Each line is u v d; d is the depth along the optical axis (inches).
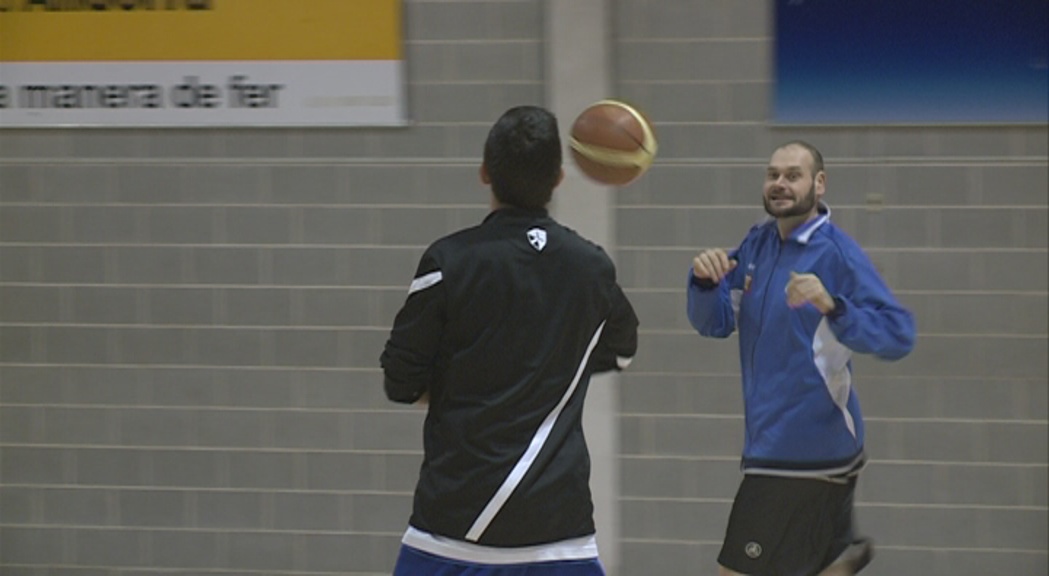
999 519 513.7
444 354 311.3
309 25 521.7
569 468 308.5
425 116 521.3
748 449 402.9
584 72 511.8
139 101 528.7
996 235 506.9
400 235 525.7
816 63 507.5
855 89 506.9
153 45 526.9
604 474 522.6
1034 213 505.0
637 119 378.6
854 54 506.0
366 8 519.2
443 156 521.7
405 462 531.2
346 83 522.6
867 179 509.0
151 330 536.1
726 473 520.1
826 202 511.5
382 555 532.7
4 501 542.0
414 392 314.8
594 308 315.3
